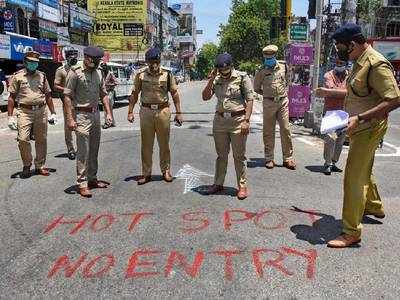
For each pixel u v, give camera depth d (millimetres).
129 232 5035
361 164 4543
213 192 6477
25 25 27859
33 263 4309
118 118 16531
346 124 4598
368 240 4793
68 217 5535
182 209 5777
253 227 5160
